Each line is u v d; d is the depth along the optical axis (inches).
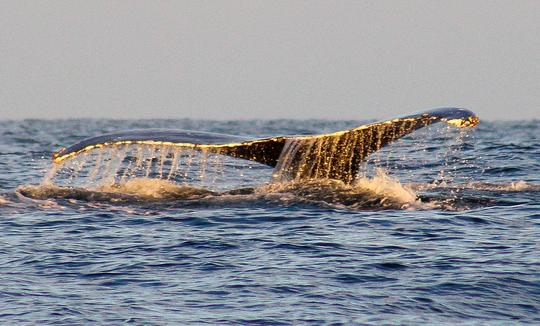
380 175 3196.4
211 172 4244.6
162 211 2785.4
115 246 2330.2
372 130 2763.3
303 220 2632.9
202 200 2906.0
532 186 3314.5
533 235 2426.2
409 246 2310.5
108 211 2790.4
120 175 4180.6
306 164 2920.8
